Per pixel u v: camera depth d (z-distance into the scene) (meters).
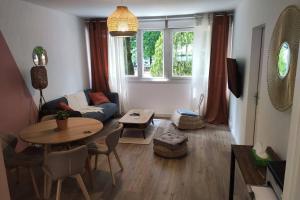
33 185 2.88
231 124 5.07
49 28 4.62
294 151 0.91
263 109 2.73
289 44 1.89
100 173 3.32
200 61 5.61
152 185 3.02
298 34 1.74
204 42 5.50
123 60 6.04
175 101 6.11
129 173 3.32
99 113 4.90
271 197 1.61
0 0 3.47
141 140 4.53
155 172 3.34
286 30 1.96
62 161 2.31
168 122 5.70
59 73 4.97
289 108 1.90
